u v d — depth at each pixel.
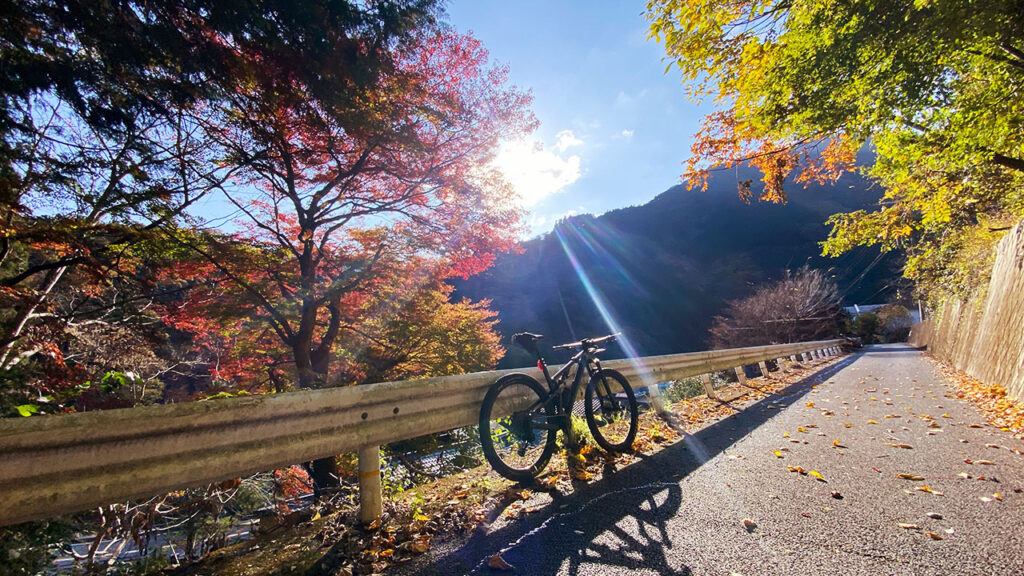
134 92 4.82
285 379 11.87
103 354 7.70
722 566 2.08
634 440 4.64
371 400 2.80
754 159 5.94
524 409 3.75
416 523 2.69
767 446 4.39
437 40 7.59
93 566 3.05
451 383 3.33
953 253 14.88
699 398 7.95
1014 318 8.57
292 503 6.39
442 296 12.64
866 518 2.60
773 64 4.38
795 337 30.23
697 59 4.89
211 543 3.37
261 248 8.84
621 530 2.53
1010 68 4.45
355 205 10.20
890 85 4.04
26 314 5.71
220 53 4.92
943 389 9.02
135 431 1.91
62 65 4.20
